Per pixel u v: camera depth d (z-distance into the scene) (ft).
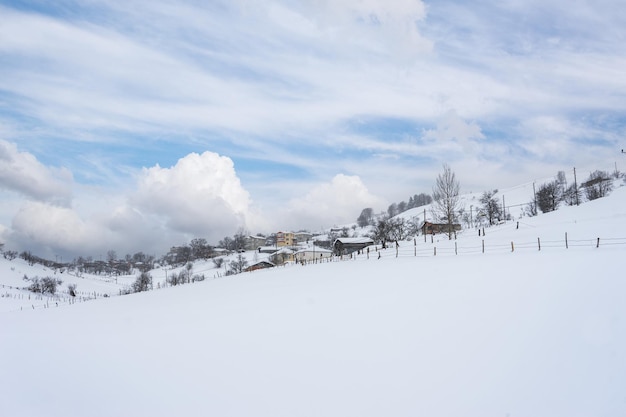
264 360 47.85
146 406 37.86
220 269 471.21
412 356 45.01
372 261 167.84
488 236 189.06
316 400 36.65
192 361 49.70
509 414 32.17
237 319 72.02
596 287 62.90
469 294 70.69
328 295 88.17
